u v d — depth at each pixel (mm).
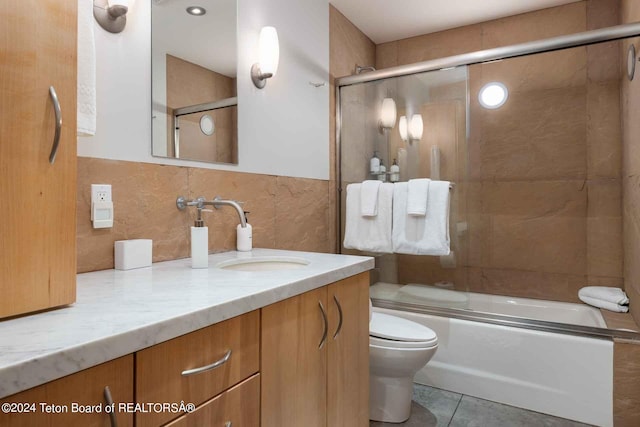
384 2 2502
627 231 2156
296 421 1051
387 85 2451
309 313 1106
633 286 2016
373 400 1852
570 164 2471
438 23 2795
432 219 2217
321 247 2402
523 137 2596
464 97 2238
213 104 1596
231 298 831
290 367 1026
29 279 679
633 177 1966
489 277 2717
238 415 856
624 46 2125
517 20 2668
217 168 1614
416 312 2316
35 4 698
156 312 720
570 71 2451
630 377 1763
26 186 676
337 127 2594
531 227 2590
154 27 1355
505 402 2021
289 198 2084
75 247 759
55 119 723
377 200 2371
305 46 2227
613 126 2344
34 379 502
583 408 1843
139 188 1298
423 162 2344
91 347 567
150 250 1267
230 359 834
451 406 2000
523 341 1994
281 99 2018
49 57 718
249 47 1791
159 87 1369
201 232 1238
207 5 1573
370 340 1763
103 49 1195
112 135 1216
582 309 2330
